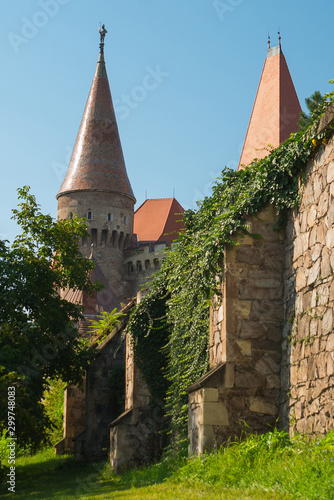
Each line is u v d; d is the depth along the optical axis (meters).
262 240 10.26
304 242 9.21
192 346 12.36
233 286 10.17
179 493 7.82
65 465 21.06
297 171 9.59
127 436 15.82
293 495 6.34
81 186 71.38
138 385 16.09
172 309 13.77
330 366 8.04
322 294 8.44
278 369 9.95
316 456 7.02
